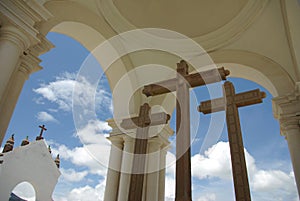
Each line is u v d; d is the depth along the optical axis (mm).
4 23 4215
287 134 5574
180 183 3748
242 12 7023
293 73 6160
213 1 7398
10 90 4387
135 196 4102
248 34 7012
